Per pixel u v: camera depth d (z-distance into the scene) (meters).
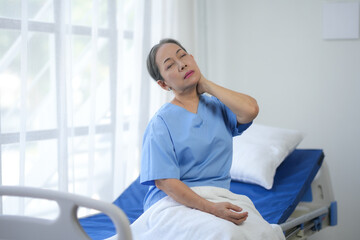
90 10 2.68
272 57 3.26
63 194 1.19
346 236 3.12
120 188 2.90
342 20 2.97
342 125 3.07
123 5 2.83
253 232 1.46
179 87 1.66
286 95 3.24
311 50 3.12
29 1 2.34
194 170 1.65
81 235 1.18
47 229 1.21
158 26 3.09
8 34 2.23
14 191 1.24
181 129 1.65
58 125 2.48
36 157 2.43
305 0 3.10
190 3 3.32
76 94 2.66
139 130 3.06
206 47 3.50
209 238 1.38
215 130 1.69
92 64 2.65
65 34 2.46
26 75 2.29
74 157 2.69
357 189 3.06
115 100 2.84
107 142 2.85
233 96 1.67
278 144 2.61
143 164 1.60
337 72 3.05
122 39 2.84
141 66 3.00
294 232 2.14
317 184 2.64
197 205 1.50
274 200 2.21
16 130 2.30
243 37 3.36
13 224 1.26
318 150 2.70
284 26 3.19
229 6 3.39
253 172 2.40
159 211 1.56
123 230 1.11
